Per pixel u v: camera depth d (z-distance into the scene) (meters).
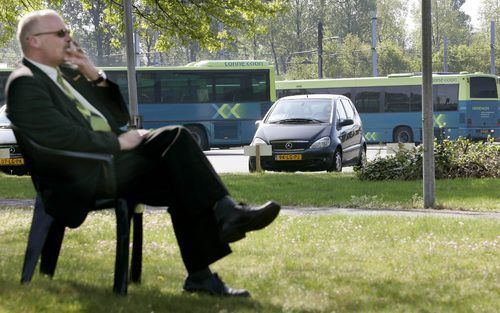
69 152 6.73
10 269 8.27
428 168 18.64
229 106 50.34
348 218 15.09
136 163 7.01
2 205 18.30
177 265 9.36
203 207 6.79
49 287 7.10
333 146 29.50
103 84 7.41
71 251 10.23
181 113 49.91
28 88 6.76
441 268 9.58
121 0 37.41
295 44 139.38
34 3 37.41
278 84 58.62
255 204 18.97
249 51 145.88
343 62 117.50
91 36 116.38
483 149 26.58
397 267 9.59
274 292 7.84
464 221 14.66
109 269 8.81
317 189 22.42
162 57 122.00
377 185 23.55
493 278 9.03
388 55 117.62
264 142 29.66
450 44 153.62
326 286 8.26
